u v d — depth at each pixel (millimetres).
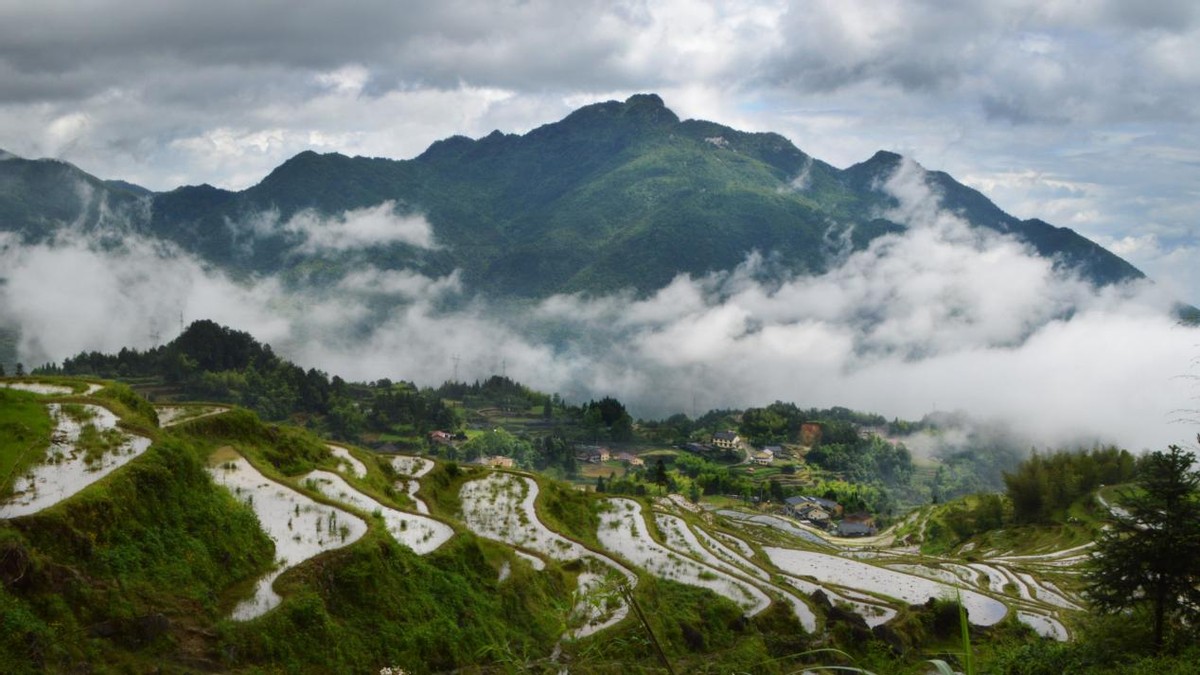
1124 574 50969
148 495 47312
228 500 54219
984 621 88375
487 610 57781
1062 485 190750
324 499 63750
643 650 60031
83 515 42031
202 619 42188
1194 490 49438
